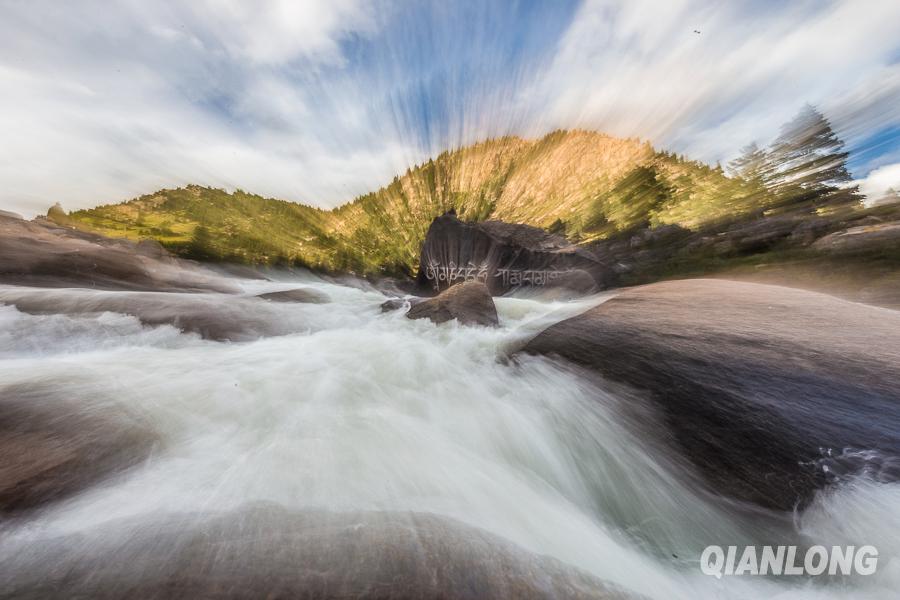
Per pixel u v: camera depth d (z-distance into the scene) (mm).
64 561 1472
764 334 4191
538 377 4629
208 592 1283
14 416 2918
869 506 2396
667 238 23625
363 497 2193
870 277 9867
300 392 3988
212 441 2869
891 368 3320
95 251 12242
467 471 2852
